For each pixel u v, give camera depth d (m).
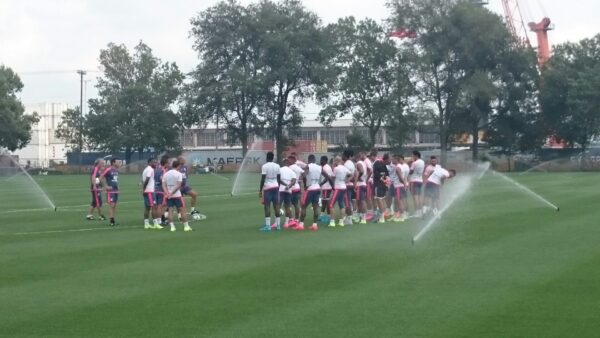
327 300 10.43
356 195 21.73
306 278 12.19
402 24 80.81
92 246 16.91
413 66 80.25
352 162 21.58
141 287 11.59
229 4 81.69
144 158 102.88
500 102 83.62
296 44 81.50
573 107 82.00
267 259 14.41
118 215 26.12
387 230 19.58
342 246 16.25
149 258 14.77
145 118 91.19
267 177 20.03
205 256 14.96
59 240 18.20
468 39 79.62
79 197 37.78
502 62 82.00
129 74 93.81
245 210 27.52
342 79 83.75
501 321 9.05
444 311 9.64
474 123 83.38
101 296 10.93
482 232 18.70
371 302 10.25
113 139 91.00
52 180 65.44
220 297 10.75
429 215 23.50
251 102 83.94
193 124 84.75
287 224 20.69
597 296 10.44
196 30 82.31
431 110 82.94
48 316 9.70
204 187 47.84
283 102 85.94
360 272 12.69
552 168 85.81
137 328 9.01
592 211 24.97
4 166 86.56
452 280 11.80
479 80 77.12
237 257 14.75
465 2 80.19
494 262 13.60
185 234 19.33
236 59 82.94
